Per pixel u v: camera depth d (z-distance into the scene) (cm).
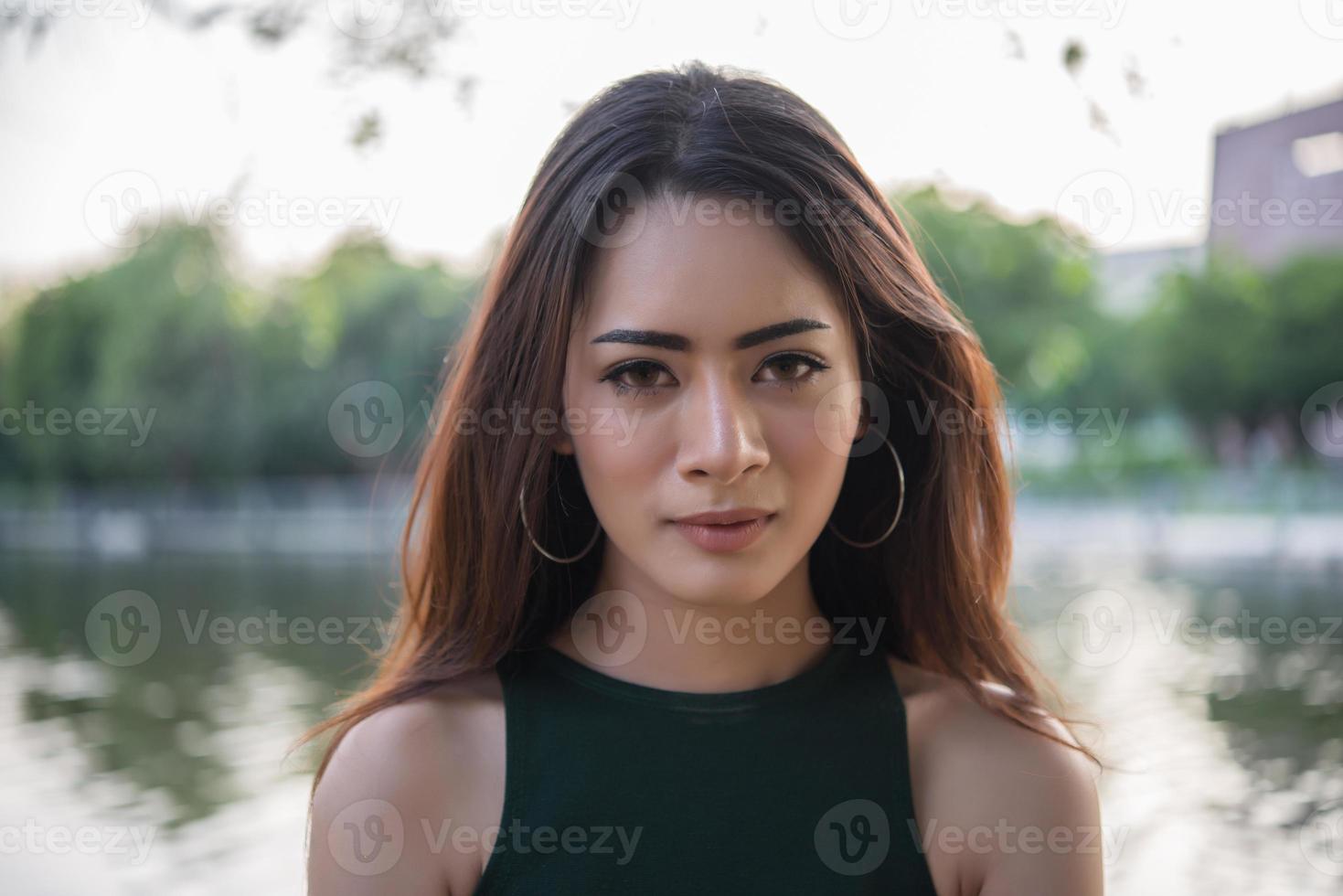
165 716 619
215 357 1869
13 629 973
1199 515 1496
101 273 1811
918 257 108
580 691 101
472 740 100
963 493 110
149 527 1770
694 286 89
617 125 97
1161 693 560
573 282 95
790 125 99
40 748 553
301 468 1941
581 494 107
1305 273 1897
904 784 99
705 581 90
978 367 111
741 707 100
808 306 91
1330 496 1548
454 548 107
